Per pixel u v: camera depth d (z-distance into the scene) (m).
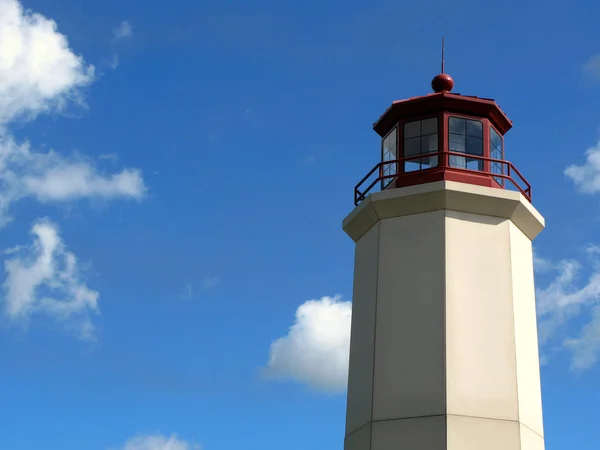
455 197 26.25
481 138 27.75
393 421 24.83
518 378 25.12
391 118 28.64
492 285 25.97
